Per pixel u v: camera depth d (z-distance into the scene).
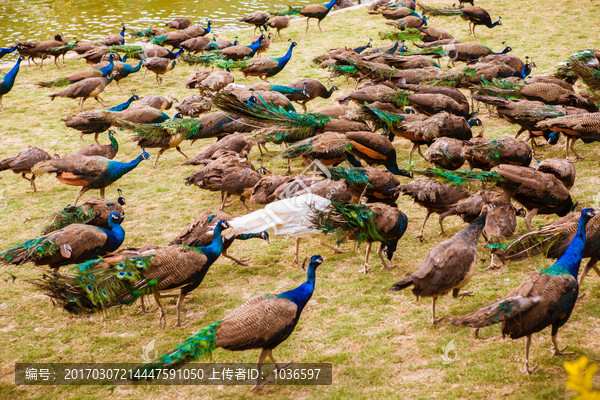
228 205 12.35
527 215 10.05
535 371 7.12
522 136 14.73
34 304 9.32
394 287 7.46
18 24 28.22
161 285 8.04
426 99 14.23
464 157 11.63
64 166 11.80
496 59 17.61
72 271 7.91
